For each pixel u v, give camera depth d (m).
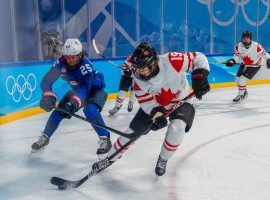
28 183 4.45
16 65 8.55
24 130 7.44
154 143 6.42
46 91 5.10
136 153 5.80
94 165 4.53
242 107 10.30
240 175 4.77
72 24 12.39
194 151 5.89
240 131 7.35
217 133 7.16
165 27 14.63
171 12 14.66
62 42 11.38
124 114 9.45
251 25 16.61
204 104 10.75
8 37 8.72
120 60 12.56
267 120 8.48
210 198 4.04
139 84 4.07
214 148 6.07
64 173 4.89
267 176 4.73
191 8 15.10
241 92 10.75
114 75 12.30
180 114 4.26
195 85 4.04
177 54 4.02
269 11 16.98
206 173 4.85
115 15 13.38
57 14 11.80
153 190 4.27
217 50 16.03
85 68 5.26
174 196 4.09
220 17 15.80
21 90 8.77
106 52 13.35
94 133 7.24
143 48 3.70
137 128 4.43
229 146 6.20
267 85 15.45
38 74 9.52
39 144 5.53
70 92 5.32
